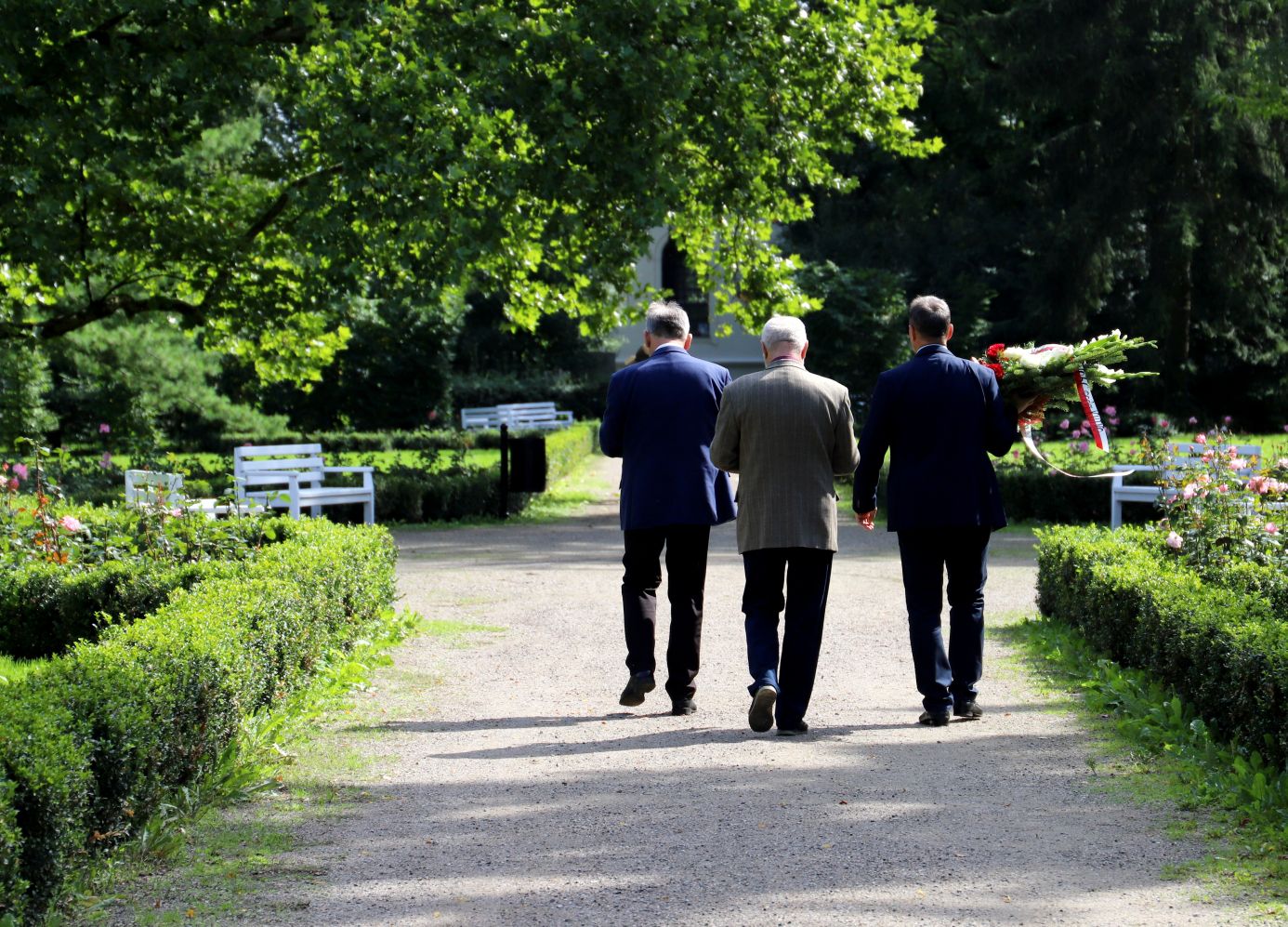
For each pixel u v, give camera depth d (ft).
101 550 33.65
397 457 76.95
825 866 16.35
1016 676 28.37
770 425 23.52
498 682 28.63
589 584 44.27
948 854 16.75
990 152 141.79
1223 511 30.66
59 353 105.50
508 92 59.52
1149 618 24.85
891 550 54.95
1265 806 17.78
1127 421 123.44
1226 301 121.90
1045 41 115.03
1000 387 25.49
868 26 70.59
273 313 70.90
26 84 58.44
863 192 151.64
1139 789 19.38
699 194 69.05
